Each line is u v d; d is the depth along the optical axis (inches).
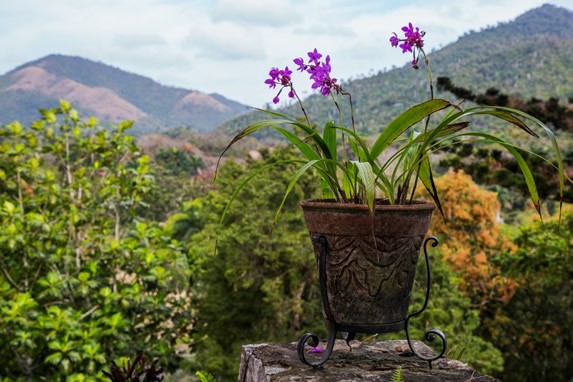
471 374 82.9
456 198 647.1
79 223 297.6
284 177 411.5
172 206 1304.1
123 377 128.6
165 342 305.6
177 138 2689.5
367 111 4766.2
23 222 277.7
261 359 89.8
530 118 73.1
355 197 85.4
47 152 307.6
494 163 379.6
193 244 434.3
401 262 80.9
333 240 81.2
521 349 513.7
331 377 80.7
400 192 85.2
